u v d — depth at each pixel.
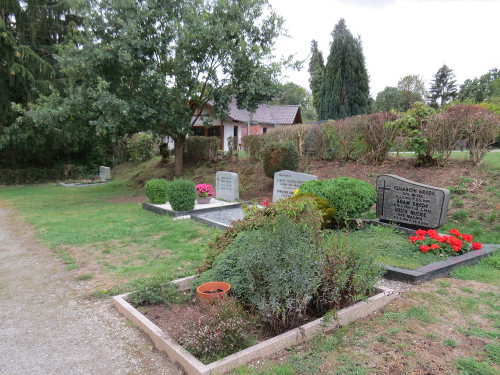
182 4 14.22
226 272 3.82
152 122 14.10
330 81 31.53
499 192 7.71
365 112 31.05
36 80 19.86
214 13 14.36
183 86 14.95
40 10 21.44
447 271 4.70
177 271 5.18
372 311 3.62
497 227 6.59
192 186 10.15
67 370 2.84
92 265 5.71
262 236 3.38
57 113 13.24
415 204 6.65
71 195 16.89
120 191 18.14
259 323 3.24
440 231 6.76
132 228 8.48
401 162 10.94
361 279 3.55
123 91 14.55
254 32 15.18
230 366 2.64
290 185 10.61
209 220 8.61
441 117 9.48
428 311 3.60
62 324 3.67
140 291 4.02
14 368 2.88
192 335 2.89
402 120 10.27
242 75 14.89
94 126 14.77
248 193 13.08
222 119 17.38
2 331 3.56
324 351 2.90
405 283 4.39
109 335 3.39
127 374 2.75
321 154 13.41
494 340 3.01
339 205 6.60
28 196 16.61
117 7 13.25
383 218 7.20
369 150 11.74
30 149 22.84
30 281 5.07
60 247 6.88
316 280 3.18
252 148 16.41
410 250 5.39
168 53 14.41
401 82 53.97
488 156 10.45
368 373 2.58
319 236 3.68
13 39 18.31
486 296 3.95
